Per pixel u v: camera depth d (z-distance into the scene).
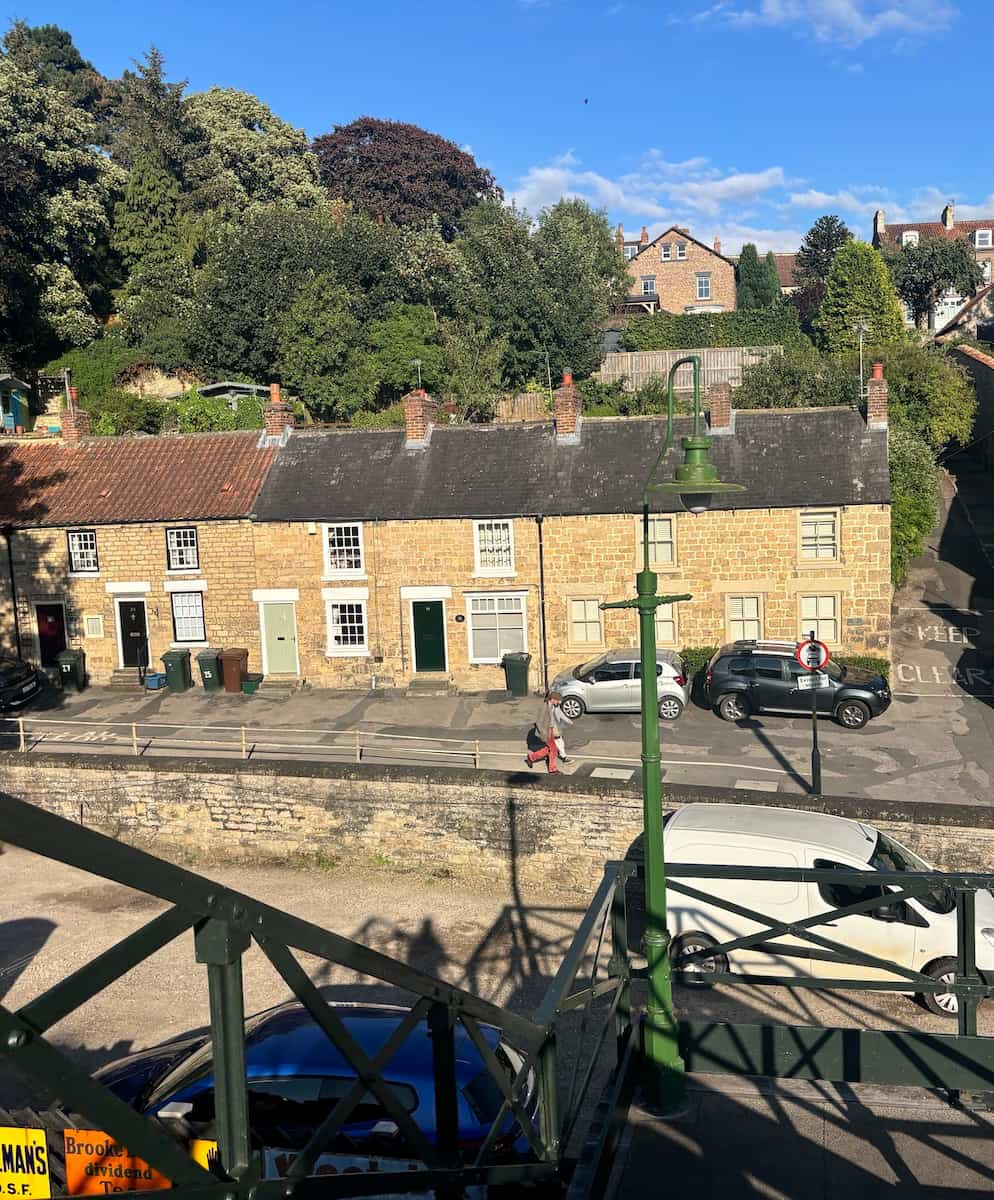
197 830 16.78
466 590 29.39
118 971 2.57
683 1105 7.24
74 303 50.75
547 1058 5.31
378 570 29.69
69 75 67.88
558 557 28.91
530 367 49.59
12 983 13.02
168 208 54.56
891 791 20.58
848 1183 6.38
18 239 48.44
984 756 22.36
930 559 38.22
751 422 29.95
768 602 28.33
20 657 31.25
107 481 32.19
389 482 30.48
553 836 15.01
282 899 15.07
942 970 10.98
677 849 11.59
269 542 30.12
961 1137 6.90
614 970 7.48
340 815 16.05
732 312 58.66
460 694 29.09
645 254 72.31
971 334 61.44
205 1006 12.18
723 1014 10.91
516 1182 4.87
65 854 2.38
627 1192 6.31
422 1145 4.01
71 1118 4.05
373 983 12.52
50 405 48.31
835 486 27.89
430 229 62.28
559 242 50.09
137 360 48.34
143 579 30.88
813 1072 7.39
